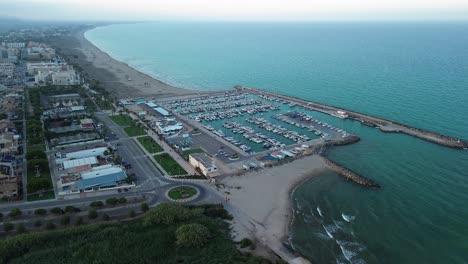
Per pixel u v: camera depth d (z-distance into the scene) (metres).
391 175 184.00
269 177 179.75
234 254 119.31
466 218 145.88
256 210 150.50
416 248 128.25
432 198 161.62
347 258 122.94
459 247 128.38
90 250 116.12
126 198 153.62
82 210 143.88
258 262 114.81
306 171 187.50
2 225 132.62
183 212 136.25
